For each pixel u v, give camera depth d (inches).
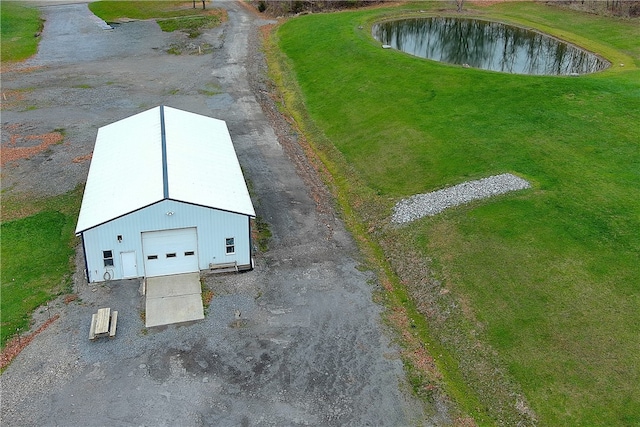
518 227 1002.1
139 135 1152.2
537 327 810.8
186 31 2401.6
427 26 2336.4
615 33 2063.2
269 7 2669.8
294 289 921.5
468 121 1390.3
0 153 1360.7
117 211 893.2
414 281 940.0
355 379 751.7
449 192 1123.9
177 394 723.4
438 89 1583.4
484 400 727.7
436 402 722.2
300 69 1948.8
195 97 1732.3
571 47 1942.7
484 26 2274.9
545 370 748.6
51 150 1380.4
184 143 1122.0
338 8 2613.2
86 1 2886.3
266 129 1533.0
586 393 714.2
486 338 805.9
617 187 1093.1
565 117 1375.5
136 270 935.0
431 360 791.7
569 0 2484.0
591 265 906.7
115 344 800.3
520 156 1216.8
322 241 1055.0
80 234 881.5
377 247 1044.5
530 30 2126.0
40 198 1170.6
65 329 825.5
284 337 820.0
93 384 735.1
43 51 2138.3
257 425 683.4
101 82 1839.3
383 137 1386.6
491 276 908.0
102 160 1095.0
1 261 968.9
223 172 1063.0
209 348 797.2
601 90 1512.1
